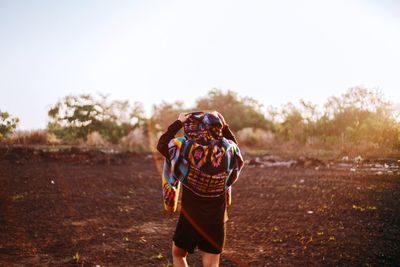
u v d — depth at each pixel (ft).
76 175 36.55
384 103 53.52
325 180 32.32
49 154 48.55
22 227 19.53
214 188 9.48
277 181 33.30
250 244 16.84
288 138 67.21
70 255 15.65
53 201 25.52
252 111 90.53
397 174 33.24
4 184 31.07
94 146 60.90
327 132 60.95
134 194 28.58
